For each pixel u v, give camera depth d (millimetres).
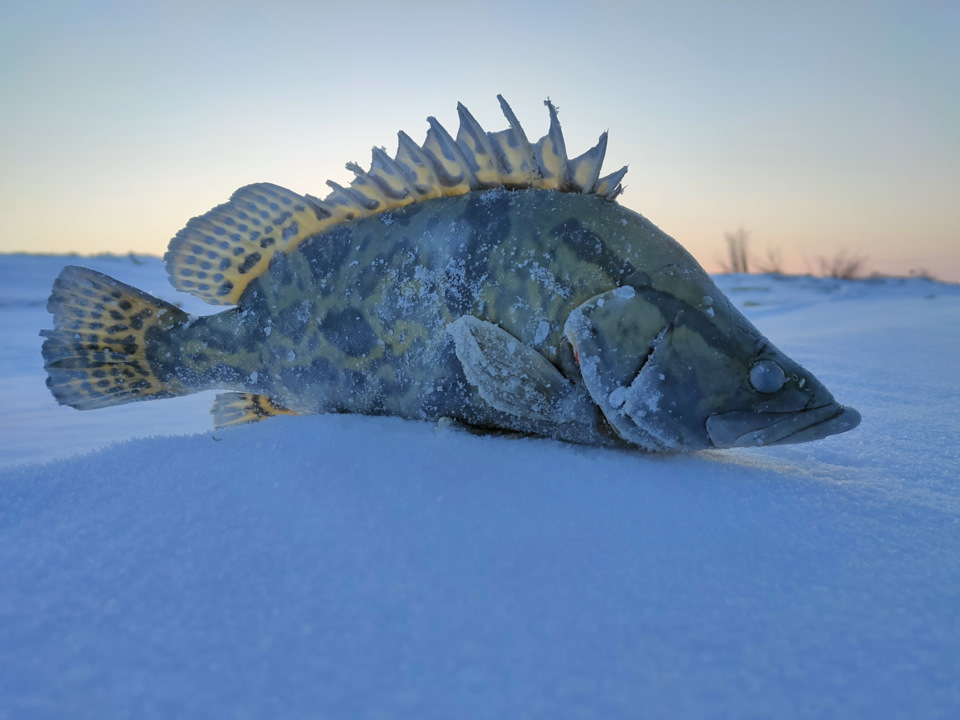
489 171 374
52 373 440
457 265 366
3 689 160
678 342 333
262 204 406
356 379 394
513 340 349
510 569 209
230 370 429
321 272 403
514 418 360
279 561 214
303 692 158
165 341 438
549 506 256
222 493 265
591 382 336
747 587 207
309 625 182
